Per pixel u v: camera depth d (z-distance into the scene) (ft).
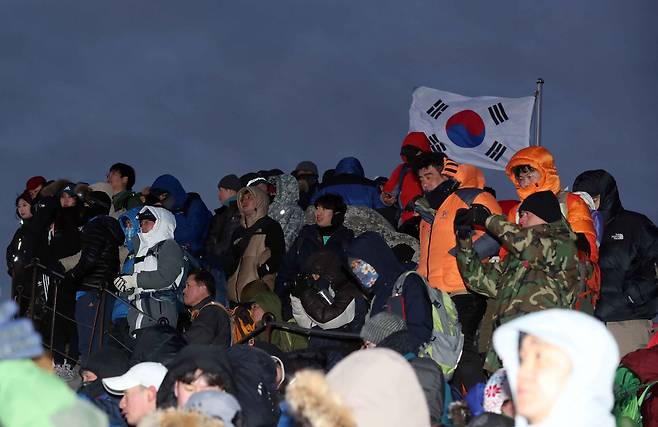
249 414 32.65
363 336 34.99
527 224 37.27
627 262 43.34
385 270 39.45
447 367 38.11
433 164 43.16
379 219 48.49
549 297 36.52
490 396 30.25
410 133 54.19
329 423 20.18
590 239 39.99
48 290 51.29
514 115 57.62
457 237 38.04
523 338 20.71
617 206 44.47
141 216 47.01
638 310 43.19
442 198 42.93
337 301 42.06
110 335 46.91
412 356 34.53
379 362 21.97
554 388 20.24
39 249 52.90
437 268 41.16
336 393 20.61
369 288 39.68
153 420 21.65
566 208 40.47
